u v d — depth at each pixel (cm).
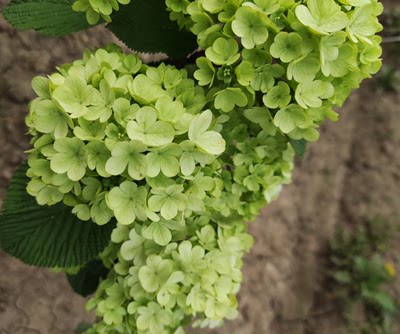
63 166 22
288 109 24
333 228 86
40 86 22
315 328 82
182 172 22
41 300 49
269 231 79
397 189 90
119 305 29
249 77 23
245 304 74
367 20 24
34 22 27
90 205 24
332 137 88
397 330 87
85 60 26
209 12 24
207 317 30
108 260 31
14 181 27
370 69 25
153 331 28
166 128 22
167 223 24
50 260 28
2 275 47
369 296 84
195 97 25
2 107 45
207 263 28
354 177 89
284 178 34
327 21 23
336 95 25
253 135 28
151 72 25
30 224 27
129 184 22
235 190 29
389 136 91
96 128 22
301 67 23
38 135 24
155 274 27
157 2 27
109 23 27
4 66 44
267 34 23
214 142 23
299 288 82
